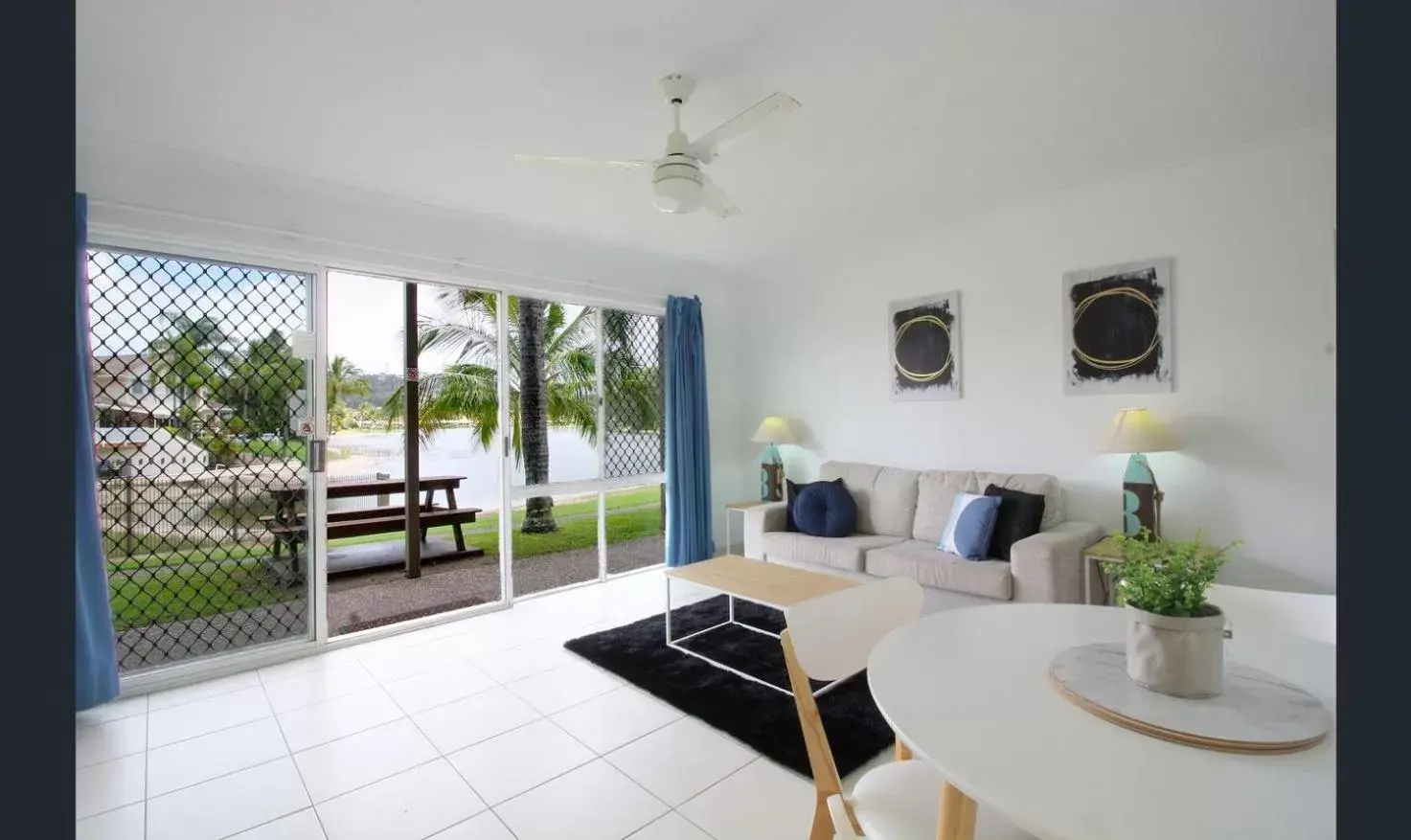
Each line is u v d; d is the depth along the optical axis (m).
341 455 5.57
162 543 3.04
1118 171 3.31
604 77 2.31
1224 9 1.96
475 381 5.78
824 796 1.35
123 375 2.94
